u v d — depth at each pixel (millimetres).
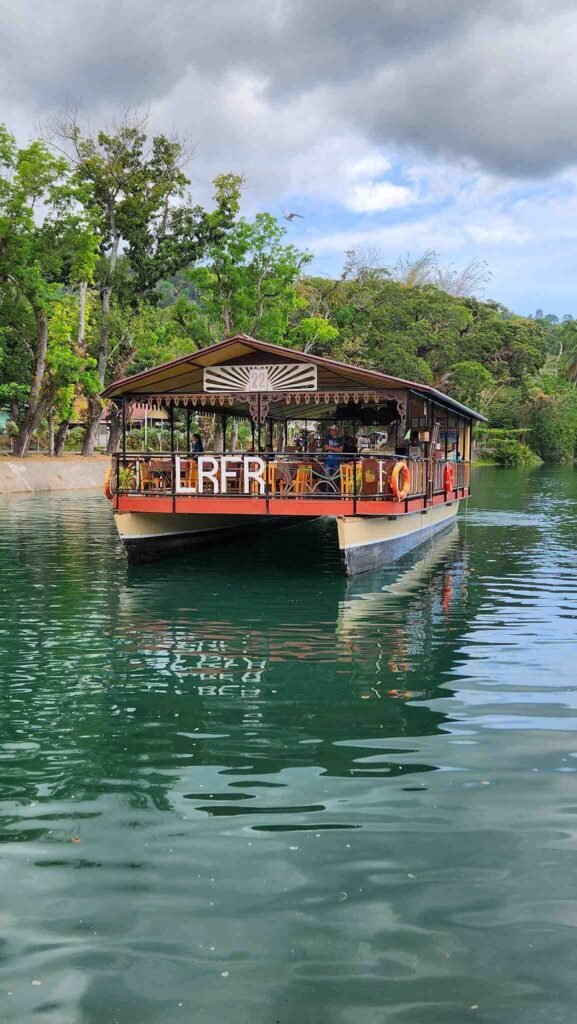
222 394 16594
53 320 38625
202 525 19234
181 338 44594
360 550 15047
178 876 4414
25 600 12617
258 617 11383
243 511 15352
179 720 7059
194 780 5762
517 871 4477
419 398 17734
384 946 3793
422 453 19156
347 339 66625
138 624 10898
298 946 3789
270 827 5004
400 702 7555
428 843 4797
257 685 8102
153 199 42438
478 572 15750
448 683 8172
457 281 96688
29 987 3512
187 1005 3400
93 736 6660
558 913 4062
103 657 9195
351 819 5117
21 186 35094
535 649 9586
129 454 16328
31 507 29453
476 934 3883
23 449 40281
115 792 5555
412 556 18047
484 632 10484
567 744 6449
